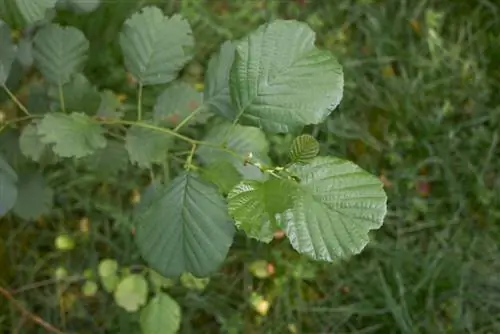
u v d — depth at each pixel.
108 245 1.15
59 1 0.85
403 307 1.14
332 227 0.64
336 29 1.27
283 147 1.15
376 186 0.64
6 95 0.89
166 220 0.74
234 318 1.14
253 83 0.68
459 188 1.22
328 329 1.16
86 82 0.82
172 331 1.00
